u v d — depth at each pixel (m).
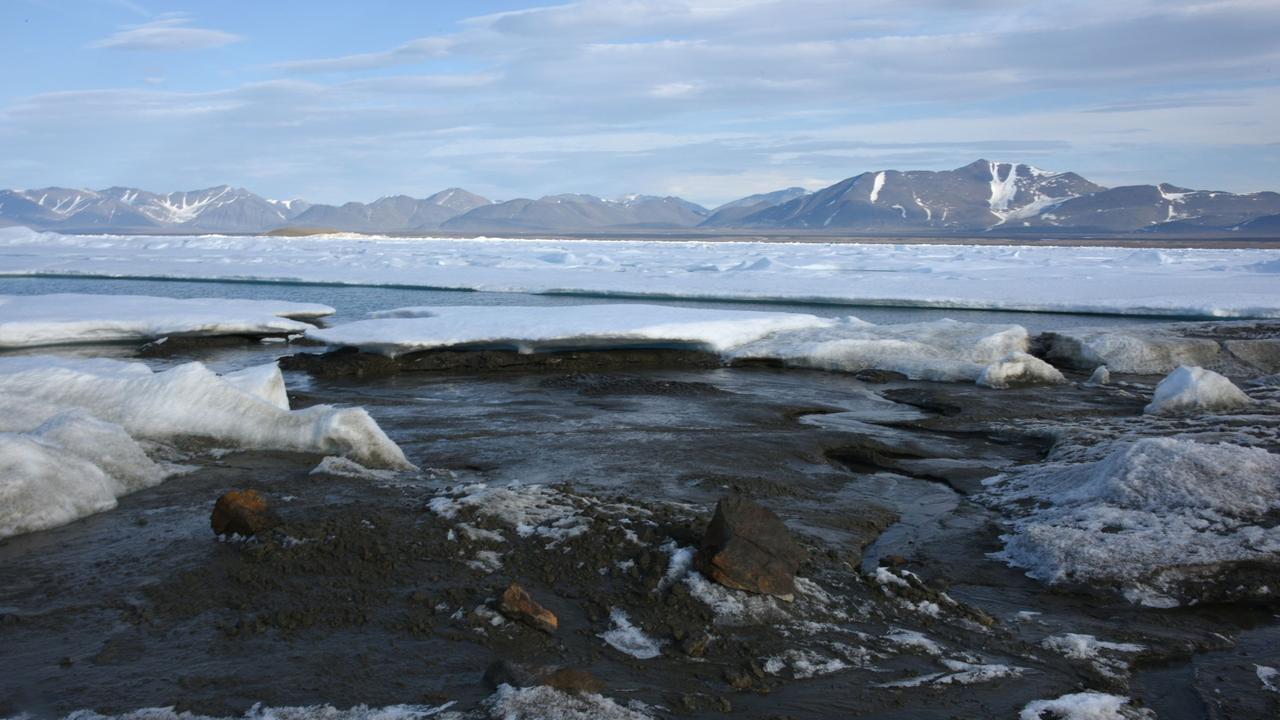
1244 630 4.46
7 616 4.23
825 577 4.84
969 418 9.47
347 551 4.90
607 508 5.51
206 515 5.69
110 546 5.18
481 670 3.78
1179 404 9.38
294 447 7.23
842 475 7.19
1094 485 6.18
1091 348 13.25
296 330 15.41
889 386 11.58
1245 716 3.63
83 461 6.03
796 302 23.31
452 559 4.83
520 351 13.24
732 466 7.27
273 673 3.73
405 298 24.34
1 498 5.39
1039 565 5.13
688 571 4.58
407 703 3.50
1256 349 12.96
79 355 13.58
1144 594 4.75
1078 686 3.83
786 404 10.23
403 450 7.66
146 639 4.04
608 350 13.64
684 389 11.05
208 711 3.43
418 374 12.29
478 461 7.28
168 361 13.15
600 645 4.04
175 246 60.22
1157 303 20.69
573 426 8.82
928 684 3.78
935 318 20.03
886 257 45.25
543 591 4.53
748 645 4.04
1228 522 5.40
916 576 4.97
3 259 41.16
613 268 36.03
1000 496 6.56
